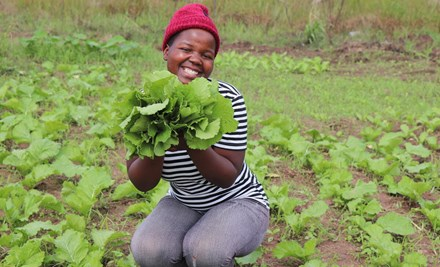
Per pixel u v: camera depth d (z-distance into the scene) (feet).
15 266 11.43
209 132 8.36
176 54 10.19
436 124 22.56
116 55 32.42
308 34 39.65
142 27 40.27
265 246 13.35
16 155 16.84
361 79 31.32
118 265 11.80
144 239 10.30
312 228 13.85
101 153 18.35
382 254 12.51
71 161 17.35
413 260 12.07
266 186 16.40
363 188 15.19
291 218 13.75
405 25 41.83
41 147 16.99
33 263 11.44
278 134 19.80
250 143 19.40
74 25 38.63
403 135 21.36
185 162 10.00
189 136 8.48
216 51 10.47
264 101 25.75
